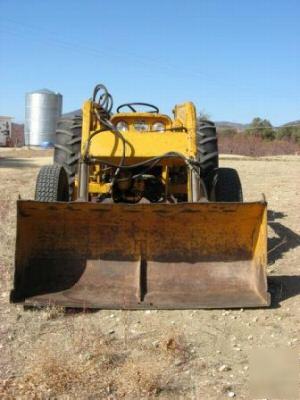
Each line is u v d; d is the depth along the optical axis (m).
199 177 4.36
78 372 2.79
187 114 4.78
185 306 3.67
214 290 3.81
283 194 7.74
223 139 27.33
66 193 4.88
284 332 3.38
